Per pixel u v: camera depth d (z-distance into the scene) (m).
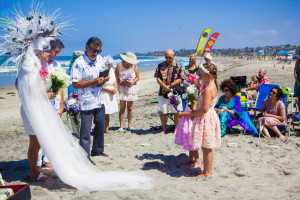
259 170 4.11
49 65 3.81
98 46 4.30
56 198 3.18
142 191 3.36
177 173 4.13
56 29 3.59
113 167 4.43
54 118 3.58
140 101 13.05
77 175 3.60
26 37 3.35
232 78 8.87
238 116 6.46
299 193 3.12
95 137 5.00
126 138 6.40
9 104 13.74
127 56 6.77
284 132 6.29
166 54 6.20
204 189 3.40
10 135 7.34
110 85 6.52
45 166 4.41
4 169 4.54
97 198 3.15
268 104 6.38
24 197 2.88
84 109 4.43
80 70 4.37
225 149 5.23
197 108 3.87
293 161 4.45
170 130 7.06
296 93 7.60
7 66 3.39
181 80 6.31
